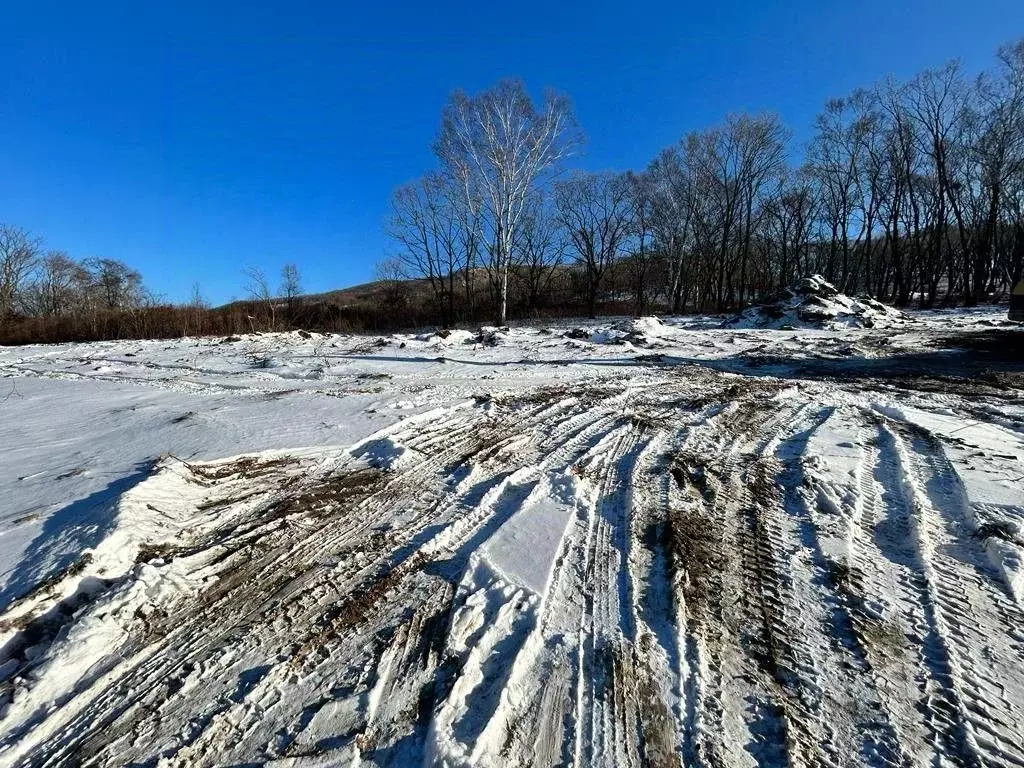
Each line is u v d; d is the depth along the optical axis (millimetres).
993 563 3041
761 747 1980
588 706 2133
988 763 1914
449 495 3945
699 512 3711
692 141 33188
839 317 17156
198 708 2115
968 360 10367
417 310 33094
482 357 11117
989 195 29188
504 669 2305
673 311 34312
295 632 2537
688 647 2453
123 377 9195
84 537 3029
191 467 4219
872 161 31359
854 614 2676
